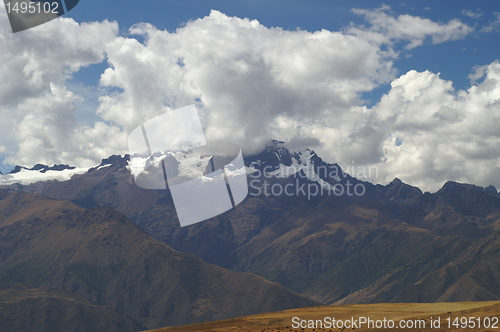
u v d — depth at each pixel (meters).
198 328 78.31
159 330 78.50
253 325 78.50
